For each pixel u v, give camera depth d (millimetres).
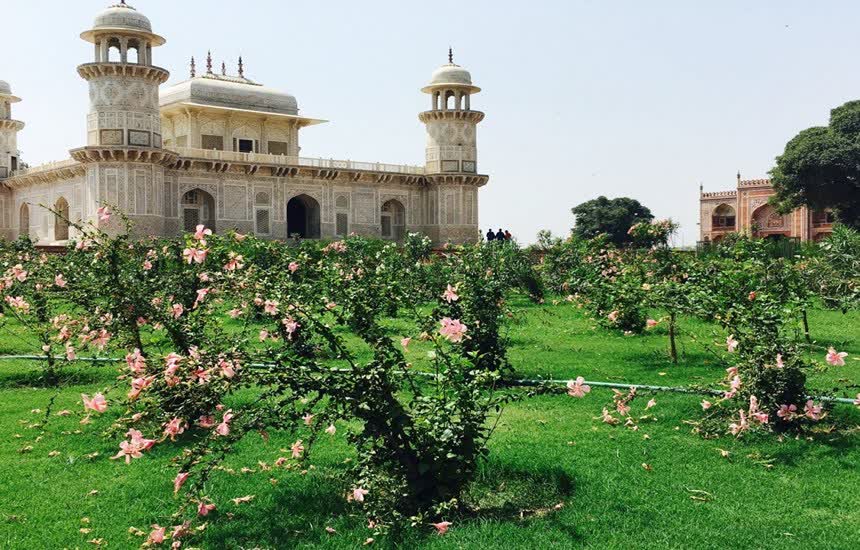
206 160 32000
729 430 5500
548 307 14570
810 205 37594
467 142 37750
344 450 5266
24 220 37281
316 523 4156
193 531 3998
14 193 37938
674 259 13516
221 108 34562
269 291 4590
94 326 5758
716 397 6027
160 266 7668
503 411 6348
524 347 9812
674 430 5684
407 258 15883
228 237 10352
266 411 4117
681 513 4129
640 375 7773
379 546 3842
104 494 4605
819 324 11469
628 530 3941
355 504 4336
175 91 35375
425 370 7707
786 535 3836
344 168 35750
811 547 3697
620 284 10750
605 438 5492
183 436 5594
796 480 4625
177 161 31141
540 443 5348
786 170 36844
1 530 4098
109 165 28438
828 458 4961
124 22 28297
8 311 11906
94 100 28531
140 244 8727
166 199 31109
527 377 7777
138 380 4207
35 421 6215
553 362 8594
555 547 3736
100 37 28484
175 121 35844
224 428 3938
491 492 4598
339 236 36125
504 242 16703
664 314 12477
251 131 36375
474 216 38156
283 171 34125
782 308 6066
